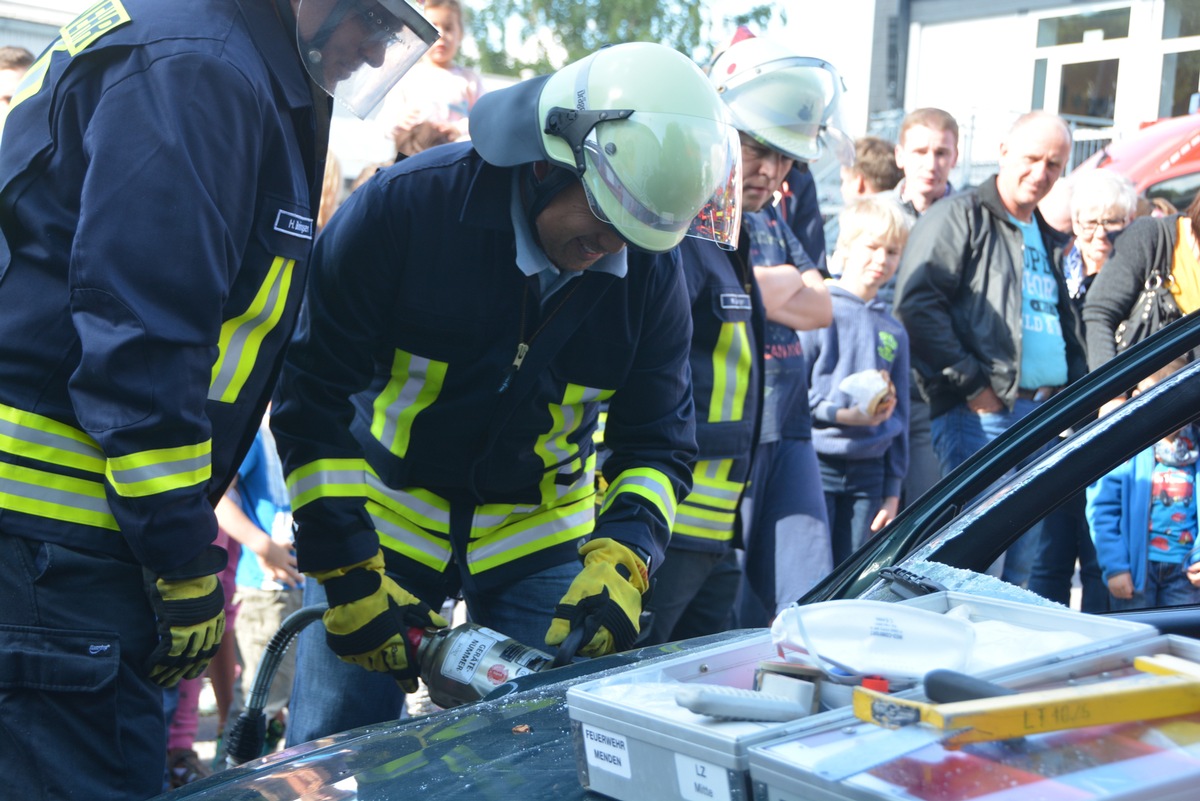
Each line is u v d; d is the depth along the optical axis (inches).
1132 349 67.7
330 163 143.5
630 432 85.4
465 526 86.2
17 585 62.6
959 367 148.8
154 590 65.4
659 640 104.8
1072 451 63.4
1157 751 33.8
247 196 63.5
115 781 65.7
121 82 60.9
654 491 82.6
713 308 100.3
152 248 59.2
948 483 67.7
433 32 67.5
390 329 78.3
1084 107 441.4
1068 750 33.7
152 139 59.9
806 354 136.6
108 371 59.0
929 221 152.4
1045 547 78.6
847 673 39.1
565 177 70.0
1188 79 421.1
